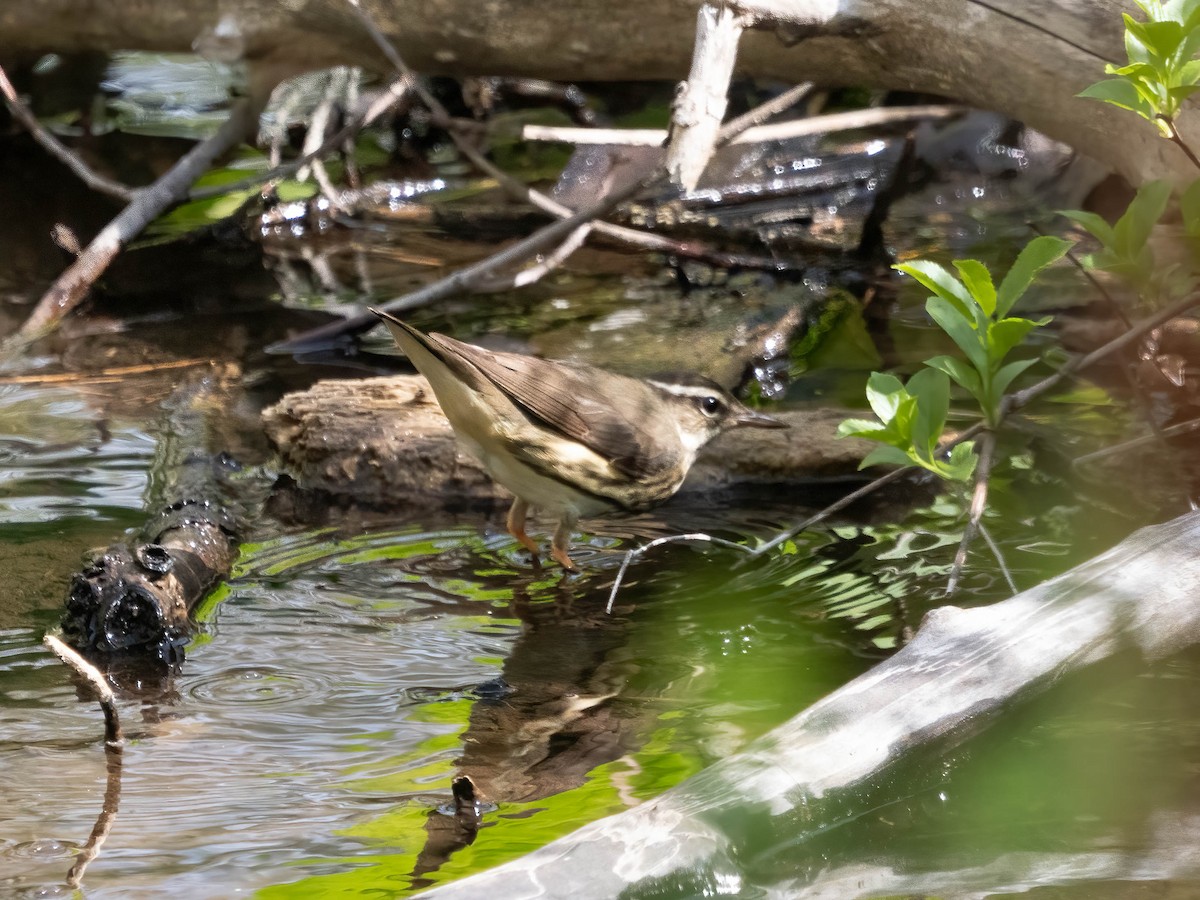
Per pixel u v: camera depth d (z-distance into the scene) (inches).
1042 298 538.6
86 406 475.5
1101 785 246.2
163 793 256.8
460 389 384.2
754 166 671.1
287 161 687.7
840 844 227.6
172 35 534.0
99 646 321.4
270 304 567.8
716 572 372.2
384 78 716.7
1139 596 264.4
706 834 215.9
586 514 403.2
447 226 654.5
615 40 496.7
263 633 334.0
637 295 572.7
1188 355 480.7
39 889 221.6
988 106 458.6
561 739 277.4
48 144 543.2
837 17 455.2
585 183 652.7
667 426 411.2
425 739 279.6
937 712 244.2
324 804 251.8
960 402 468.8
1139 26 304.0
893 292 574.2
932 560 366.0
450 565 381.4
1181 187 411.8
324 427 434.9
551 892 201.3
